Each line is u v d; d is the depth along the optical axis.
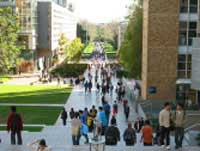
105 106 32.81
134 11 64.88
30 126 37.31
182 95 52.69
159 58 52.25
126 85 74.88
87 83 68.38
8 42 74.06
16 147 19.50
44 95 64.06
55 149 19.05
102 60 154.75
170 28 51.78
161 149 18.28
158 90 52.59
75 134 21.75
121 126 37.47
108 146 19.45
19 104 54.16
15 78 90.88
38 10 116.69
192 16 51.66
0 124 38.44
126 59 66.00
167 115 18.38
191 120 37.53
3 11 74.75
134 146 19.44
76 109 50.62
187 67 52.44
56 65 125.00
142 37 60.59
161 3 51.44
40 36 118.50
